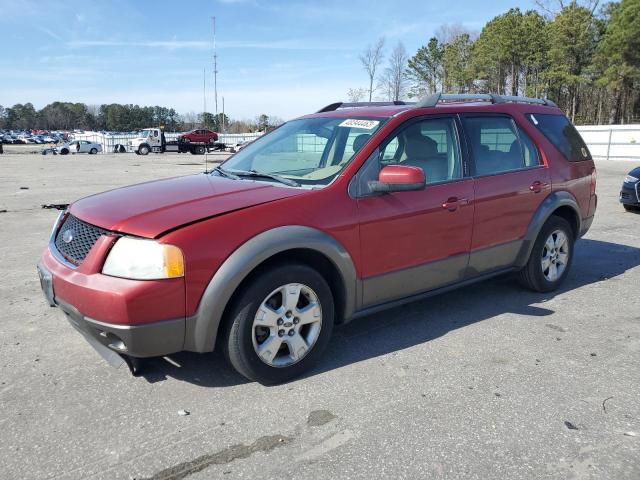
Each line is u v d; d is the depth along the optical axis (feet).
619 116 200.95
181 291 9.45
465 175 13.71
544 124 16.58
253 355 10.32
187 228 9.60
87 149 161.07
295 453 8.58
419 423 9.43
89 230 10.25
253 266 9.90
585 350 12.56
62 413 9.73
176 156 128.06
